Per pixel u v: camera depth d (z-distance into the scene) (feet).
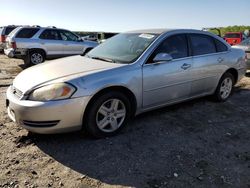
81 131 14.14
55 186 9.93
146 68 14.44
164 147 12.88
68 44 43.21
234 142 13.71
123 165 11.30
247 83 26.48
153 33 16.40
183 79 16.31
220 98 19.58
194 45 17.28
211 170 11.17
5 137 13.44
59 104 11.82
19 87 12.82
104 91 13.14
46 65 14.76
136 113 14.73
